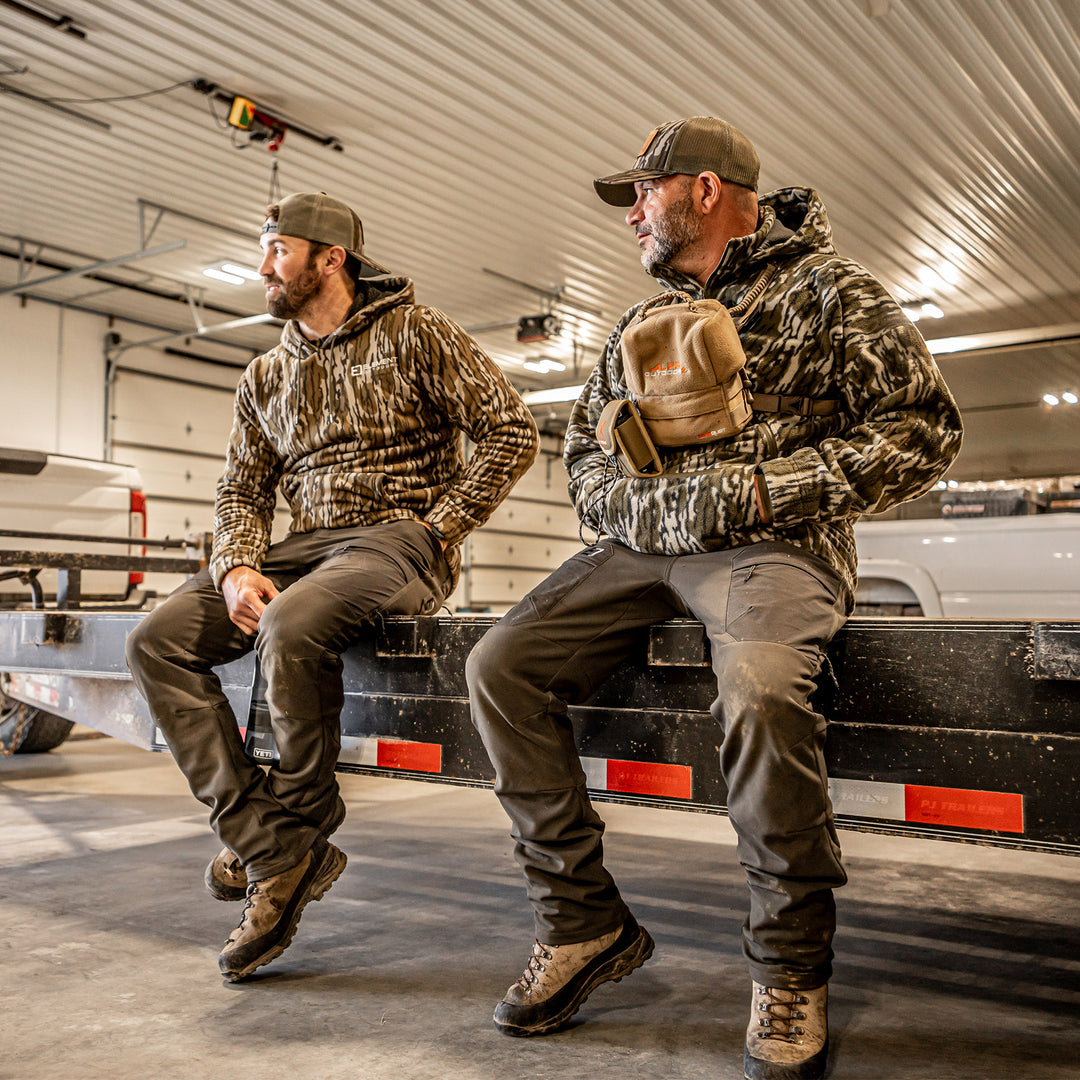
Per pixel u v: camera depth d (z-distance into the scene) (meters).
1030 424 15.98
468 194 9.07
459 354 2.19
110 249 10.30
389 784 4.46
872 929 2.32
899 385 1.59
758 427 1.66
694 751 1.77
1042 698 1.49
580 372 15.55
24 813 3.72
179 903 2.51
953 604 4.76
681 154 1.80
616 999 1.87
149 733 2.82
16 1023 1.76
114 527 6.12
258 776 2.00
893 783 1.60
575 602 1.74
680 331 1.62
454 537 2.18
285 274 2.20
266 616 1.93
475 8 6.29
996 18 6.43
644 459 1.69
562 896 1.70
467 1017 1.78
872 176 8.56
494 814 3.72
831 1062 1.58
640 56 6.80
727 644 1.51
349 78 7.10
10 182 8.71
